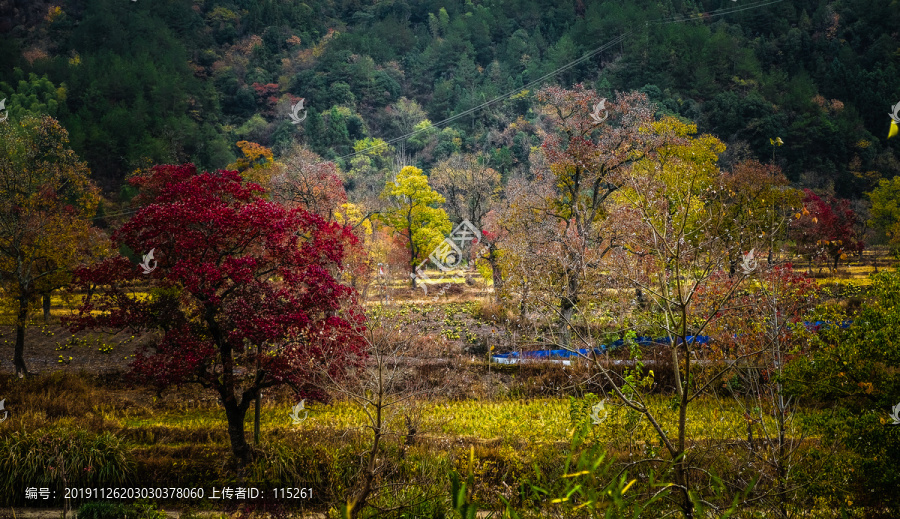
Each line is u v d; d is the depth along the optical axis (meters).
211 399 25.44
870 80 120.56
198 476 18.05
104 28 139.50
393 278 48.75
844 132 106.81
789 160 106.06
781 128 106.25
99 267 18.28
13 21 150.62
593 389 23.20
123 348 35.81
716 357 19.19
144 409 24.00
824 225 48.50
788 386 13.77
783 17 151.12
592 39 153.12
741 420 17.56
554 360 28.48
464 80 151.75
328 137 120.81
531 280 27.34
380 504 13.54
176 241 17.55
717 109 111.56
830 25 143.38
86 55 125.38
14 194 31.05
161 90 114.56
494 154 112.06
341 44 158.62
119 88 110.56
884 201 55.91
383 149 119.75
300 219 18.75
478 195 56.34
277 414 23.03
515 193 41.06
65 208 34.66
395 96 150.25
